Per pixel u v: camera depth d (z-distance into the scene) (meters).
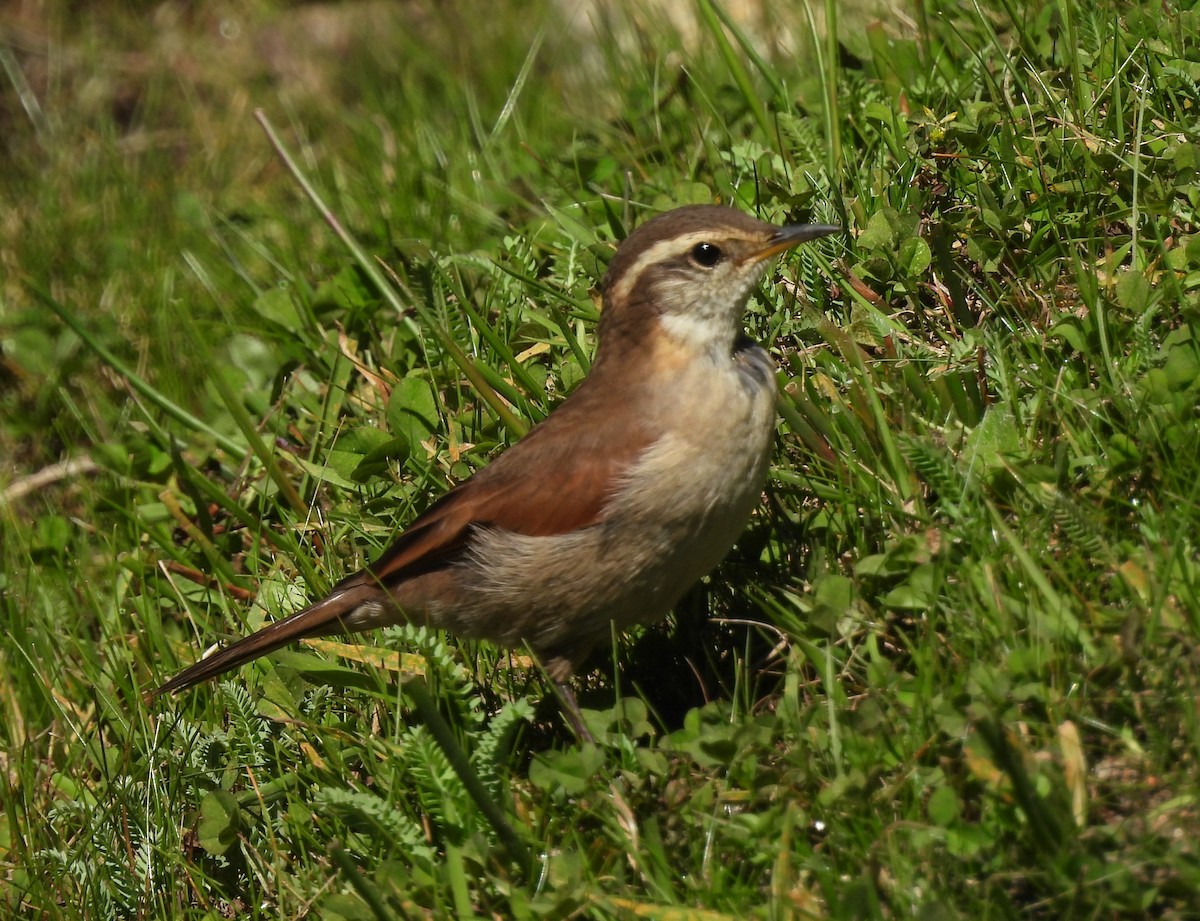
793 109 12.94
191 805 9.79
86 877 9.53
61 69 20.52
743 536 9.63
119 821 9.77
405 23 20.03
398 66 19.02
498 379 10.85
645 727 8.71
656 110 13.79
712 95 13.97
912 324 10.61
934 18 13.36
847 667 8.45
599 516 8.91
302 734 9.76
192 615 11.34
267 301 13.56
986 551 8.45
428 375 11.70
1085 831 7.06
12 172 18.42
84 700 11.40
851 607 8.66
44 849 9.91
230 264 15.45
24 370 14.94
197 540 11.73
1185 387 8.90
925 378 9.76
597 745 8.66
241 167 17.83
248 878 9.32
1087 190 10.52
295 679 9.84
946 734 7.75
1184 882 6.68
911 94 12.34
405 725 9.55
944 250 10.22
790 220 11.48
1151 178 10.41
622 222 12.66
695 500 8.80
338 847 7.78
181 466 11.83
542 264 12.76
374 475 11.35
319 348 13.05
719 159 12.77
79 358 14.88
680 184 12.55
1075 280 10.00
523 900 7.73
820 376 9.94
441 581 9.48
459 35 19.20
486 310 12.09
